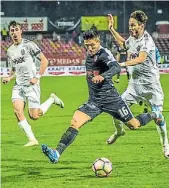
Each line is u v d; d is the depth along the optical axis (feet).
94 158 56.03
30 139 63.52
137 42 53.36
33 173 49.93
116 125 57.36
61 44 198.29
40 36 202.28
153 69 55.36
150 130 71.92
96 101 48.16
